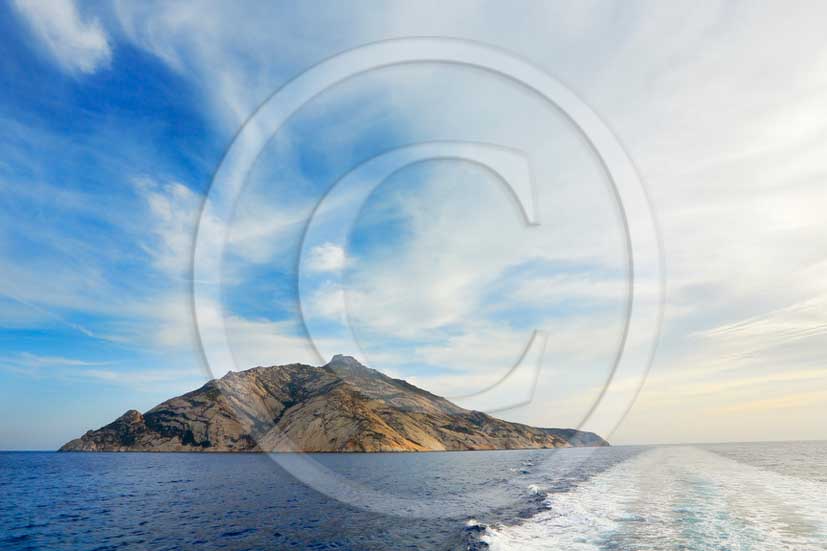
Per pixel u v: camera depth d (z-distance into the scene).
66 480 64.62
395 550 22.06
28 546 25.95
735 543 19.94
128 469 82.06
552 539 21.83
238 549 23.39
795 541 20.19
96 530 29.56
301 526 28.44
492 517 28.61
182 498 43.12
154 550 23.83
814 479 42.53
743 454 87.94
